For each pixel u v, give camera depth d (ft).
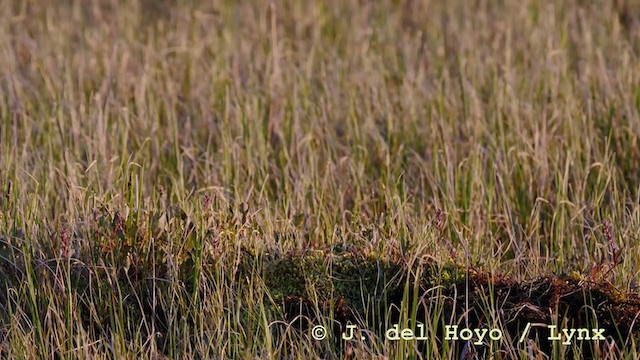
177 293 23.85
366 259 24.79
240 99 37.11
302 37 47.96
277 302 24.17
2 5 52.31
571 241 28.84
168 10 52.13
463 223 29.71
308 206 29.01
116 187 28.68
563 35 43.55
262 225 26.55
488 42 45.44
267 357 22.31
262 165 32.60
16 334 22.79
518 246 27.58
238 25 48.70
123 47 44.37
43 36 47.26
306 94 38.24
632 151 33.09
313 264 24.73
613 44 43.34
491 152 32.50
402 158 34.24
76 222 25.20
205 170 32.32
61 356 22.47
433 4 51.19
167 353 23.54
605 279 24.35
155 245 24.76
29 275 23.38
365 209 29.86
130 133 34.88
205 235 24.61
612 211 29.14
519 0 49.08
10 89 38.11
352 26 48.14
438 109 36.68
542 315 23.45
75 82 41.45
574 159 32.24
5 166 30.99
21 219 26.02
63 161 32.27
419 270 23.59
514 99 35.32
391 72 42.24
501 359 23.03
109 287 24.13
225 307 23.91
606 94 35.96
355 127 34.96
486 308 23.57
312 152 33.12
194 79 40.83
